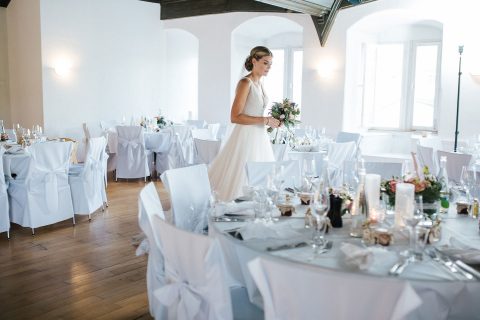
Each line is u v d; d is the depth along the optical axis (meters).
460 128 7.36
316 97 8.92
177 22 10.62
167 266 2.05
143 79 10.52
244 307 2.14
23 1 8.95
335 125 8.73
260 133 4.35
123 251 4.31
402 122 9.34
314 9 8.16
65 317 3.02
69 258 4.11
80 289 3.46
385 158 8.29
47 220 4.82
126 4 10.02
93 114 9.60
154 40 10.70
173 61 11.27
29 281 3.59
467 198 2.81
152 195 2.67
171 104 11.34
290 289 1.51
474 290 1.74
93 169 5.32
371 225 2.22
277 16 9.16
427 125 9.10
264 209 2.50
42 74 8.74
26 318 3.00
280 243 2.12
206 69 10.35
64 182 4.98
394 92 9.38
